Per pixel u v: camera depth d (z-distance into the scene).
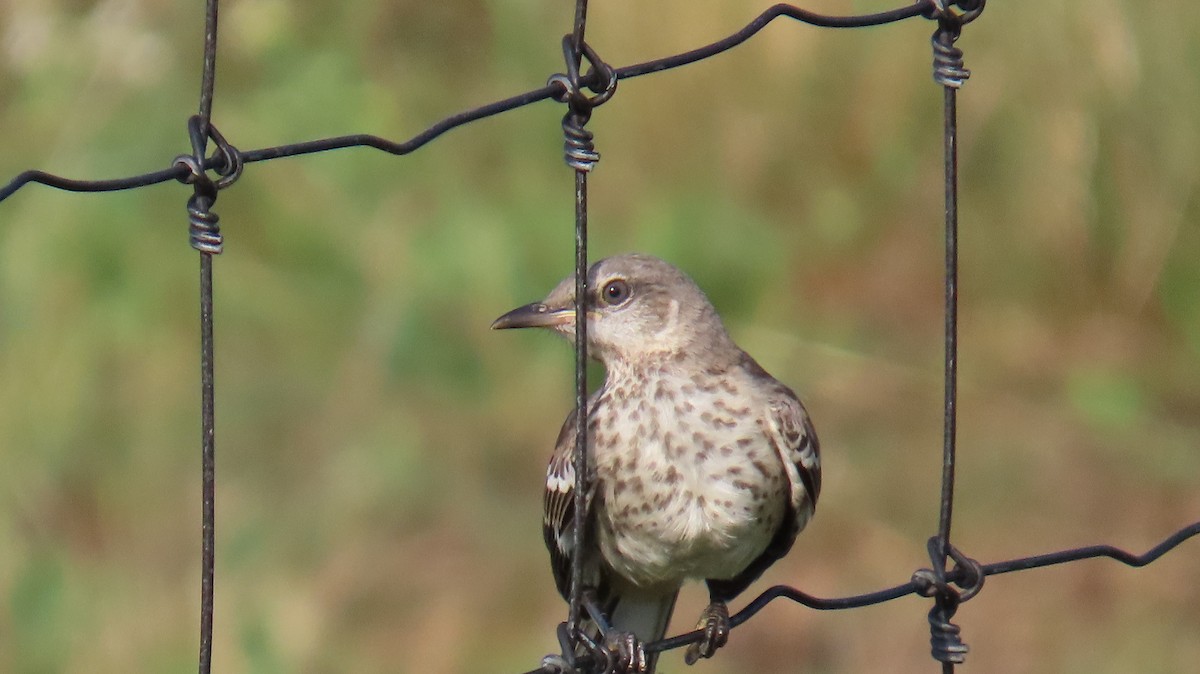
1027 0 13.55
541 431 13.42
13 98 13.24
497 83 14.05
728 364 7.80
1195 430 14.01
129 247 12.83
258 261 13.48
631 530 7.66
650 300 7.80
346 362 13.38
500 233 13.62
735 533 7.61
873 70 13.96
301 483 12.87
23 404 12.44
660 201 14.08
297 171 13.55
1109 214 14.20
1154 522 13.27
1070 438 14.05
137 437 12.65
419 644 12.09
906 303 14.79
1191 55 13.45
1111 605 12.50
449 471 13.15
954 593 6.43
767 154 14.14
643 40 13.28
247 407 13.04
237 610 11.93
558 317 8.05
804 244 14.70
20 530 12.05
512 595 12.51
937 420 14.23
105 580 11.96
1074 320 14.79
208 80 5.21
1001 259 14.73
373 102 13.73
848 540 13.10
